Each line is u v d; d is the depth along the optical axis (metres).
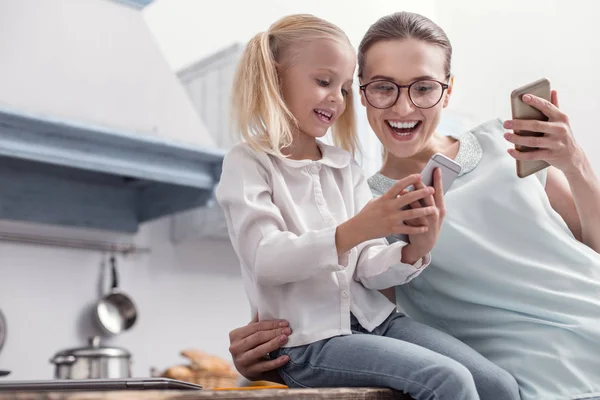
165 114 2.33
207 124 2.70
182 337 2.69
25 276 2.41
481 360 1.08
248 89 1.16
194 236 2.68
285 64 1.16
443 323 1.30
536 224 1.26
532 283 1.23
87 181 2.58
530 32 3.03
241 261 1.16
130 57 2.35
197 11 2.98
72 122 2.01
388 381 0.96
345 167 1.21
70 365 2.21
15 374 2.32
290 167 1.14
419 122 1.23
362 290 1.14
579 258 1.25
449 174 0.99
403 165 1.37
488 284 1.25
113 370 2.25
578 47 2.87
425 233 1.00
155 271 2.68
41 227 2.48
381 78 1.21
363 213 0.97
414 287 1.32
